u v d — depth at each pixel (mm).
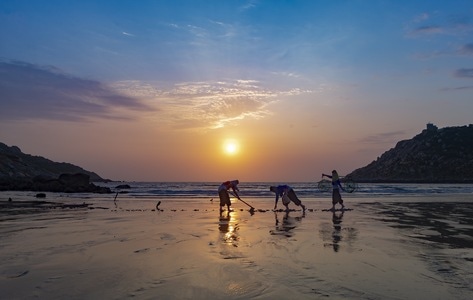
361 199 26438
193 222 12031
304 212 15781
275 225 11156
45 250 7145
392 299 4285
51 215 14320
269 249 7234
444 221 12133
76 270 5555
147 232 9609
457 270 5617
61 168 136250
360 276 5242
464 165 140750
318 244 7793
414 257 6520
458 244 7824
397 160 163250
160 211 16422
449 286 4793
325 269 5633
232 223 11695
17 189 43500
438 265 5930
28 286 4723
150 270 5547
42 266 5824
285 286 4746
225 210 16953
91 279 5047
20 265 5895
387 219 12805
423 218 13109
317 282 4938
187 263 6012
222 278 5105
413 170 149750
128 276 5203
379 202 22625
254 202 23766
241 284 4828
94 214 14891
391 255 6695
